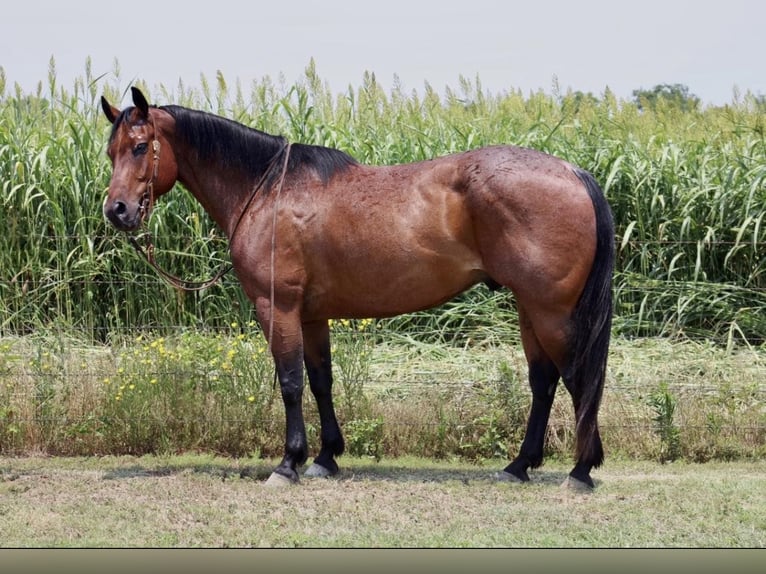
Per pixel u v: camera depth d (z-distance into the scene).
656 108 12.90
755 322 10.29
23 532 6.07
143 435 8.70
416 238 6.96
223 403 8.72
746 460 8.31
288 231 7.22
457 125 12.38
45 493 7.09
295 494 7.04
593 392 6.75
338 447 7.82
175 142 7.52
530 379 7.32
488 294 10.74
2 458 8.53
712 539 5.92
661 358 9.80
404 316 10.61
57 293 10.40
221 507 6.66
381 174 7.21
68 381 9.00
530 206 6.60
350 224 7.09
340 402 8.64
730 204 10.76
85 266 10.48
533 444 7.38
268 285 7.28
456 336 10.63
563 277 6.62
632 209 11.02
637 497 6.90
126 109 7.37
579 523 6.27
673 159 11.19
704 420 8.50
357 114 12.45
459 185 6.88
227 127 7.48
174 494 7.04
